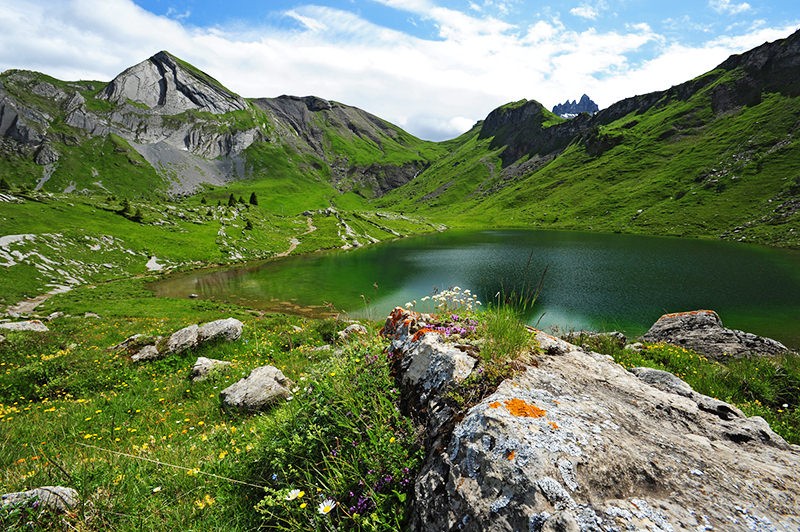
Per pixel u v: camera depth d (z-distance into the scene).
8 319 37.19
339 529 3.18
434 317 6.25
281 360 15.07
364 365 5.18
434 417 4.00
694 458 3.33
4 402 11.10
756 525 2.64
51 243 68.75
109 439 7.25
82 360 13.84
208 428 7.97
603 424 3.58
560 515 2.52
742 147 154.38
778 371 9.60
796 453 3.94
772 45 197.50
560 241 118.00
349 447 3.96
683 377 10.51
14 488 4.39
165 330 23.30
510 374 4.29
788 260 73.69
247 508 3.90
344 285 65.50
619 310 44.81
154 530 3.65
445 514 2.95
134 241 85.94
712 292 52.16
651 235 123.19
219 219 123.06
